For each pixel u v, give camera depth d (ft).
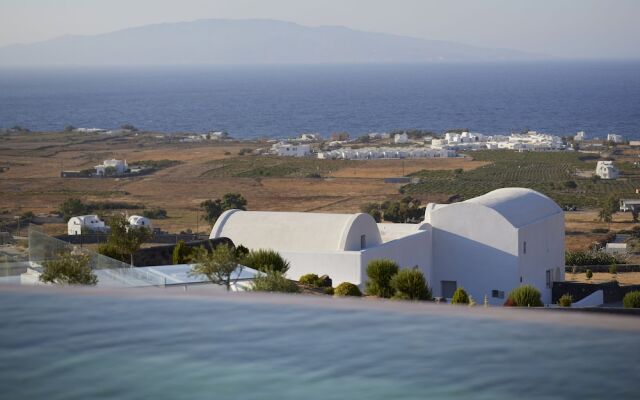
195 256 148.36
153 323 75.72
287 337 72.74
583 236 419.54
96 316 77.77
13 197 574.56
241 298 82.58
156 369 67.46
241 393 63.77
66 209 501.97
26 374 66.49
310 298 82.84
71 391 64.18
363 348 69.82
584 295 205.26
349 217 188.55
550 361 65.92
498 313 77.00
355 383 64.49
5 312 79.36
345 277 173.99
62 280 115.55
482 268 198.90
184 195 596.29
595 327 72.95
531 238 201.46
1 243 147.84
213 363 67.72
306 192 604.90
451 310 77.51
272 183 651.25
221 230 190.29
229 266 133.90
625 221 472.44
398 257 186.29
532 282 202.69
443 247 202.28
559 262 215.92
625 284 228.63
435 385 63.77
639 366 65.31
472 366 66.28
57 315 77.41
